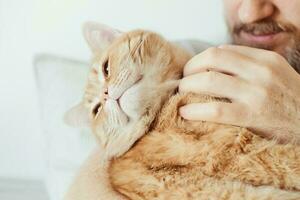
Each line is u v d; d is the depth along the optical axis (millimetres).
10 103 611
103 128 414
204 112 345
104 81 408
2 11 587
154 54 389
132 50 388
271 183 328
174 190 345
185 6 543
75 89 530
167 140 363
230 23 484
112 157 403
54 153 521
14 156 625
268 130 354
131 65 388
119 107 391
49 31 582
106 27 454
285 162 325
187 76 376
